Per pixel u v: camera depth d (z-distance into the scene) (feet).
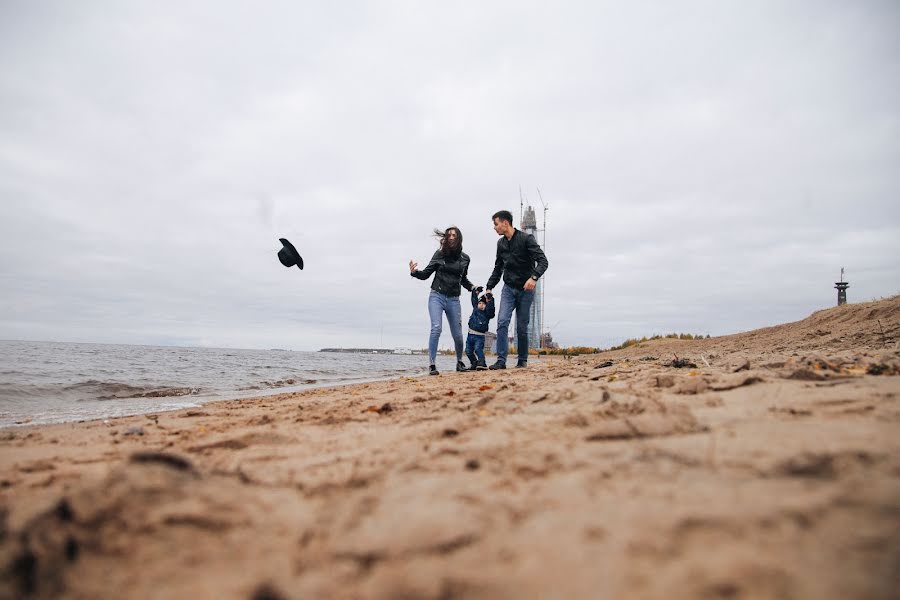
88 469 6.77
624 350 78.89
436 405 11.14
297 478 5.26
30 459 7.59
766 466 4.22
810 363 10.96
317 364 82.69
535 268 28.02
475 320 31.14
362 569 3.21
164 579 3.19
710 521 3.24
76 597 3.08
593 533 3.29
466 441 6.35
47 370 43.65
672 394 8.77
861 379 8.24
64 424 13.06
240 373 44.75
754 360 15.49
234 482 4.80
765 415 6.35
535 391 10.76
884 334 23.93
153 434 10.08
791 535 2.98
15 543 3.41
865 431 5.01
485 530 3.50
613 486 4.12
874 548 2.74
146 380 34.04
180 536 3.57
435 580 2.97
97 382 30.60
